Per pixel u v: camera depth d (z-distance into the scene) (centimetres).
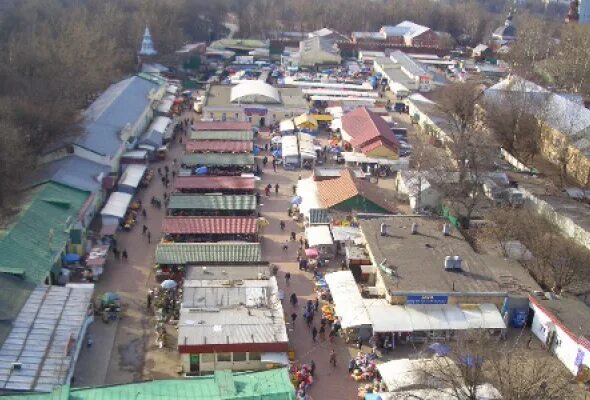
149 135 13238
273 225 10244
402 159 13012
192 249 8625
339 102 17238
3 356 5891
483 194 10925
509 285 7731
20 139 10225
